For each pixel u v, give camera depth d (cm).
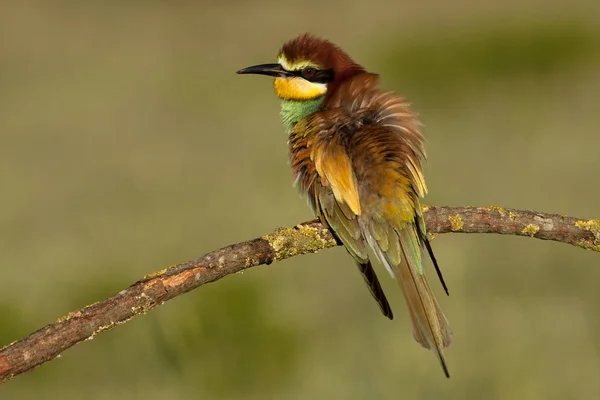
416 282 729
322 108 859
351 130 784
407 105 806
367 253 743
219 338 1124
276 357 1112
